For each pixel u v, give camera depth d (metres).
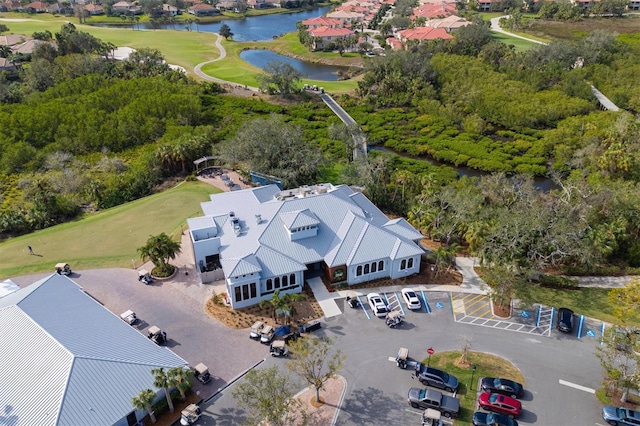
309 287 67.44
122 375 48.62
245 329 60.00
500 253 69.19
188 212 89.44
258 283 62.97
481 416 47.12
